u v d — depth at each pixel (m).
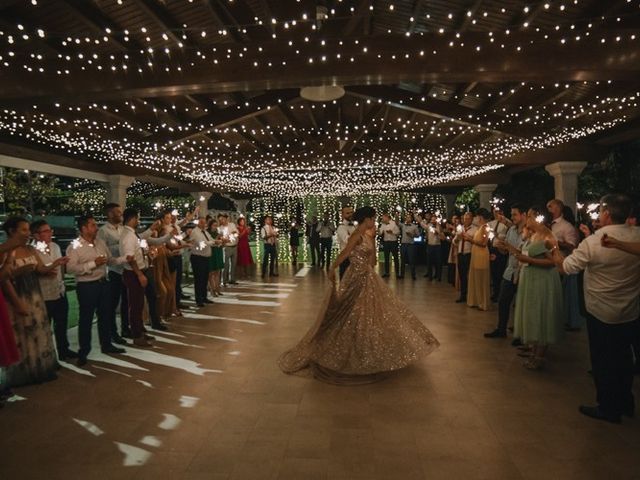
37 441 3.01
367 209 4.39
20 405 3.63
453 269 9.98
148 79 5.22
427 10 5.83
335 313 4.28
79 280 4.65
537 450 2.80
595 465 2.62
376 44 5.03
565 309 5.88
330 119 9.81
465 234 7.25
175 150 11.12
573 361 4.59
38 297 4.17
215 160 11.33
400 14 6.19
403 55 5.01
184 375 4.30
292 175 15.42
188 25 5.88
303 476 2.53
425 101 7.68
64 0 4.68
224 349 5.18
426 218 11.49
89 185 20.62
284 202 24.53
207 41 6.49
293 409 3.47
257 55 5.14
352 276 4.33
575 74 4.84
